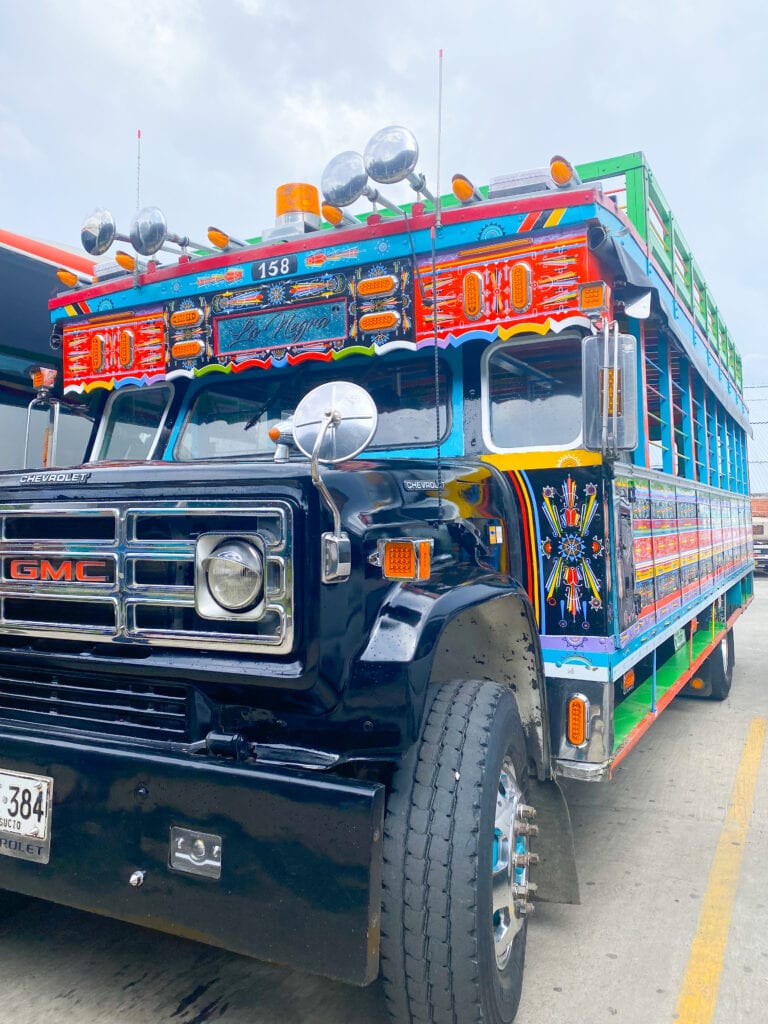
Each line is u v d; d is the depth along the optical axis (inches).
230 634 84.0
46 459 163.6
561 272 124.8
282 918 79.7
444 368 144.8
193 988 110.2
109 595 89.4
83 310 169.5
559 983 114.4
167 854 84.0
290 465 84.9
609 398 115.9
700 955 122.1
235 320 151.3
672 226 195.2
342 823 77.9
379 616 87.1
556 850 119.7
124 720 93.4
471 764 89.1
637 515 147.7
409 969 85.3
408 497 101.3
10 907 132.5
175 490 87.2
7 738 92.2
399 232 136.2
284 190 163.5
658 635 166.2
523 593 107.0
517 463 134.1
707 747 235.6
